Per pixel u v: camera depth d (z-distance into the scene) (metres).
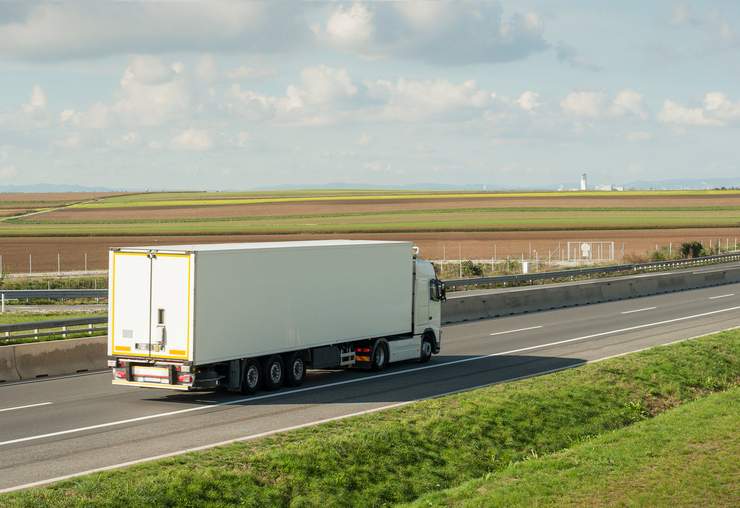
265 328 20.64
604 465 13.69
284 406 18.97
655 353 24.30
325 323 22.25
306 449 13.84
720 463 13.59
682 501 11.84
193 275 18.98
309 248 21.70
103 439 15.60
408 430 15.48
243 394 20.33
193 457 13.51
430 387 21.28
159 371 19.38
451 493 12.65
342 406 18.91
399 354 24.75
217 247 20.38
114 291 19.75
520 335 31.81
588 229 106.56
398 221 124.31
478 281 45.91
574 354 26.52
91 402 19.48
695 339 26.95
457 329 34.34
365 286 23.45
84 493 11.48
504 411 17.28
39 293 44.09
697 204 163.88
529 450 15.86
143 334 19.50
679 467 13.43
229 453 13.75
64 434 16.03
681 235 98.25
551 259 73.00
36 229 115.81
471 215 137.38
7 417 17.66
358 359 23.89
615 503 11.80
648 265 61.62
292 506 12.24
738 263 71.44
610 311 39.97
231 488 12.27
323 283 22.14
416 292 25.34
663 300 44.97
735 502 11.79
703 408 17.77
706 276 54.22
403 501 13.05
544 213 140.62
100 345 25.02
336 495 12.73
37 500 11.14
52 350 23.67
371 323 23.70
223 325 19.62
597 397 19.23
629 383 20.77
